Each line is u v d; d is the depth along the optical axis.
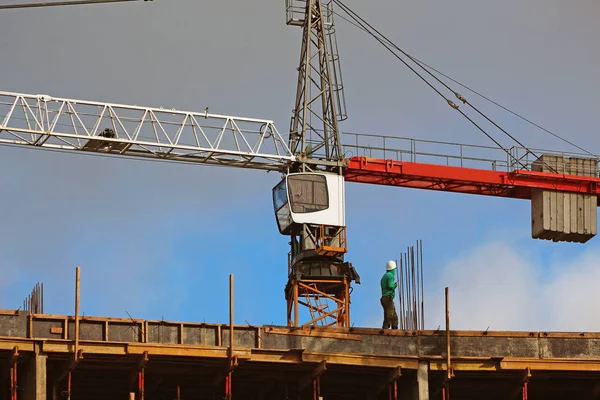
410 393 97.69
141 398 90.75
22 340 88.94
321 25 150.25
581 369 98.00
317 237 143.88
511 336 99.00
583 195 155.12
